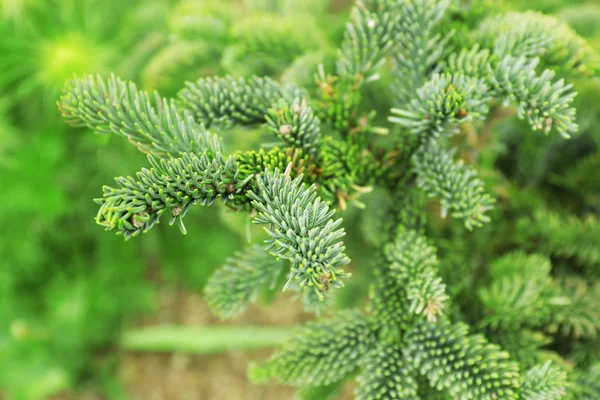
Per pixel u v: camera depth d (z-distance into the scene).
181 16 0.71
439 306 0.51
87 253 1.11
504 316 0.56
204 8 0.71
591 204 0.69
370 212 0.62
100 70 0.92
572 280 0.61
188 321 1.16
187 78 0.73
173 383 1.14
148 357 1.16
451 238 0.66
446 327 0.54
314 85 0.59
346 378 0.58
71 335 1.00
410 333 0.54
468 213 0.52
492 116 0.61
